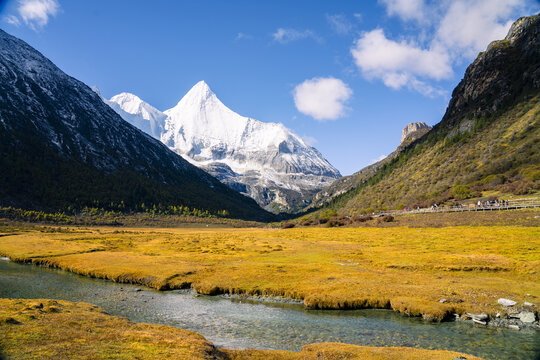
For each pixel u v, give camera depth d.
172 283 47.50
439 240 76.75
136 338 21.95
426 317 32.97
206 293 43.72
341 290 40.91
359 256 66.69
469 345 26.38
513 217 89.38
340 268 54.78
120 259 65.50
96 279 52.34
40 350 17.30
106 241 101.00
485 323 31.36
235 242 98.38
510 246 61.56
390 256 63.91
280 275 49.69
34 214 176.00
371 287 41.78
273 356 22.39
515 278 45.12
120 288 46.28
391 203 186.50
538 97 196.62
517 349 25.50
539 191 112.44
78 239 104.31
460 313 33.41
